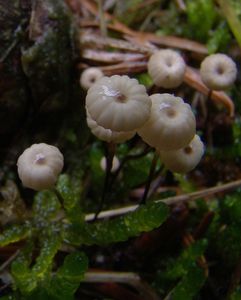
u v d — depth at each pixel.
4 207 0.07
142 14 0.10
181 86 0.09
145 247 0.07
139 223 0.06
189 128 0.05
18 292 0.06
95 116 0.05
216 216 0.07
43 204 0.07
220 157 0.08
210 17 0.09
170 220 0.07
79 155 0.08
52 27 0.07
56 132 0.08
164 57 0.07
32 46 0.07
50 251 0.06
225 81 0.07
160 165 0.08
